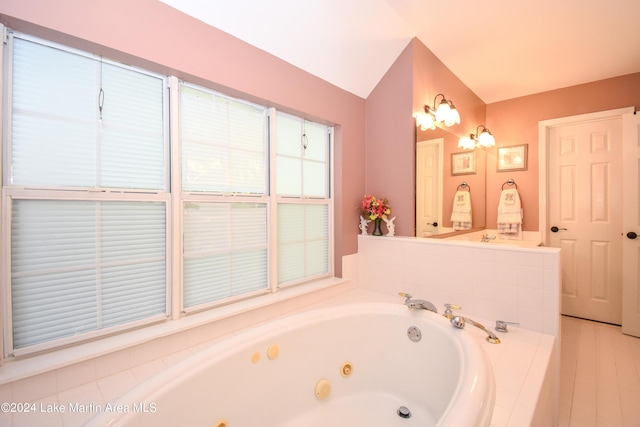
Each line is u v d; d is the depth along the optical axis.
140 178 1.42
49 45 1.17
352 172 2.45
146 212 1.44
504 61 2.54
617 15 1.93
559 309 1.58
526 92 3.12
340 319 1.61
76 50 1.23
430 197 2.45
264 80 1.79
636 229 2.52
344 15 1.82
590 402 1.71
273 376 1.36
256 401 1.29
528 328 1.67
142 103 1.42
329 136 2.39
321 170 2.35
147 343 1.32
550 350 1.42
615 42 2.24
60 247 1.21
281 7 1.63
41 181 1.16
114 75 1.33
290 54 1.89
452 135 2.72
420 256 2.11
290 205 2.13
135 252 1.41
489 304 1.81
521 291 1.69
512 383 1.14
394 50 2.24
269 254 1.95
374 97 2.49
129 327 1.36
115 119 1.34
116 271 1.35
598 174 2.84
